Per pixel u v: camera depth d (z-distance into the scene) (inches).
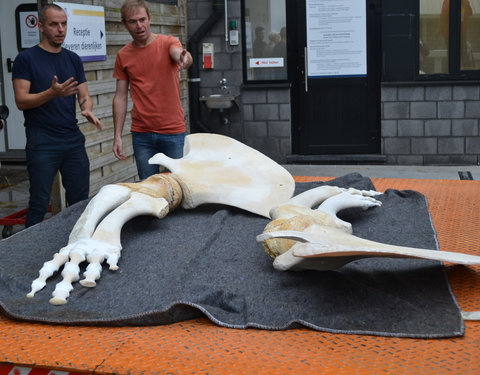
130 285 90.2
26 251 107.1
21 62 166.1
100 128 171.8
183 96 338.3
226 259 100.0
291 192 130.0
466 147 330.3
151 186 121.6
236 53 343.3
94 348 72.6
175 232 115.6
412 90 328.5
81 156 180.2
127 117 268.4
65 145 175.3
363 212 128.0
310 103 343.6
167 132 185.3
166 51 181.3
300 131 348.5
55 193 216.8
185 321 81.1
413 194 139.0
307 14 332.8
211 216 126.5
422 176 306.5
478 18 320.2
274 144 348.5
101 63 242.8
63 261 94.6
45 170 173.3
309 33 334.3
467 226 122.7
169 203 124.4
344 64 336.5
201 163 135.3
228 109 346.9
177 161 134.9
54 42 168.4
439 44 325.4
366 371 65.8
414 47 326.0
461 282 90.9
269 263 97.5
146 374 66.5
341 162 343.6
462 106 326.6
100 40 240.4
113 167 255.6
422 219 122.4
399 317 77.7
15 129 373.1
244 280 90.3
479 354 68.6
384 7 323.9
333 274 90.6
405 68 328.2
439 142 332.2
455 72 325.7
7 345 73.7
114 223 104.7
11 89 367.6
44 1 205.0
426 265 96.3
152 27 297.1
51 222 124.9
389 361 67.8
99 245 98.7
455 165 332.8
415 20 323.6
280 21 339.0
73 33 220.4
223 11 339.9
